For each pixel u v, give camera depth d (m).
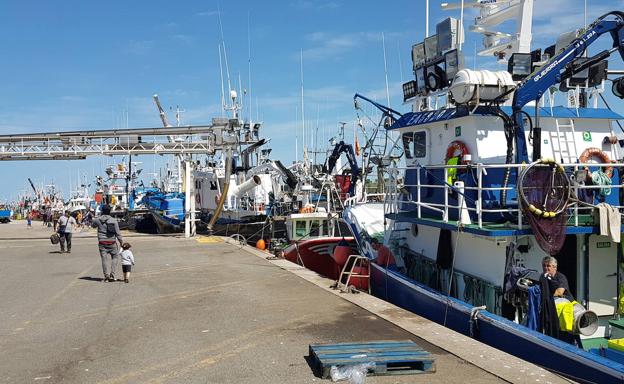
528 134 9.76
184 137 23.98
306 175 24.22
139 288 11.09
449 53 11.06
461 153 9.93
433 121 10.63
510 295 7.74
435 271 10.26
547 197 7.66
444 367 5.89
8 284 11.80
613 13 8.54
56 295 10.45
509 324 7.00
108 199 40.78
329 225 17.47
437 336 7.10
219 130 23.38
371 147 15.95
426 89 11.87
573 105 10.73
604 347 6.86
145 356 6.50
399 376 5.61
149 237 24.00
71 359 6.43
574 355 5.87
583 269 8.29
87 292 10.71
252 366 6.05
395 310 8.70
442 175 10.27
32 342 7.20
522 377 5.53
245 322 8.09
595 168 9.56
